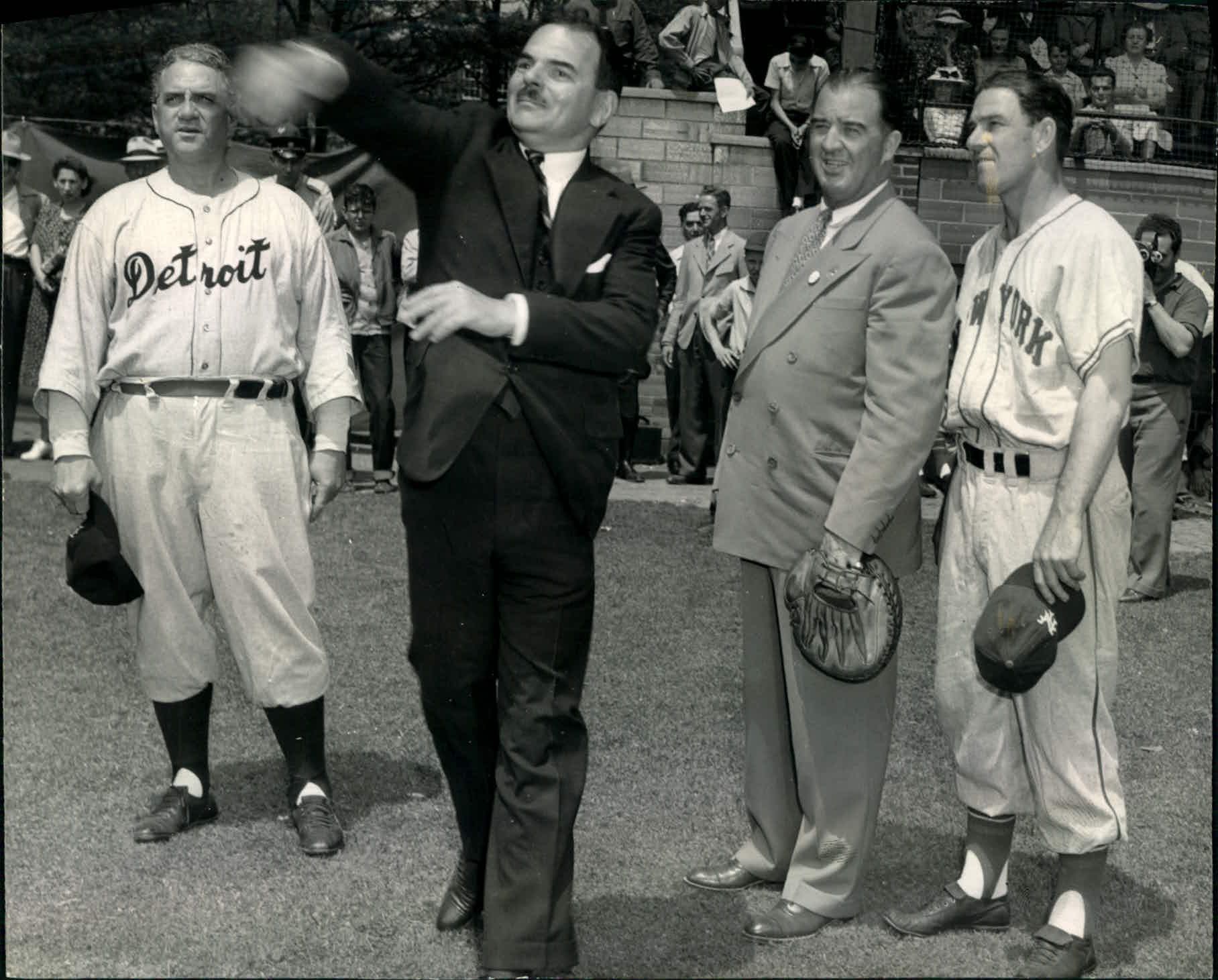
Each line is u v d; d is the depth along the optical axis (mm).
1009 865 2828
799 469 2441
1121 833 2369
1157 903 2617
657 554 4516
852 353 2381
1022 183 2350
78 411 2756
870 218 2381
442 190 2266
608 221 2229
